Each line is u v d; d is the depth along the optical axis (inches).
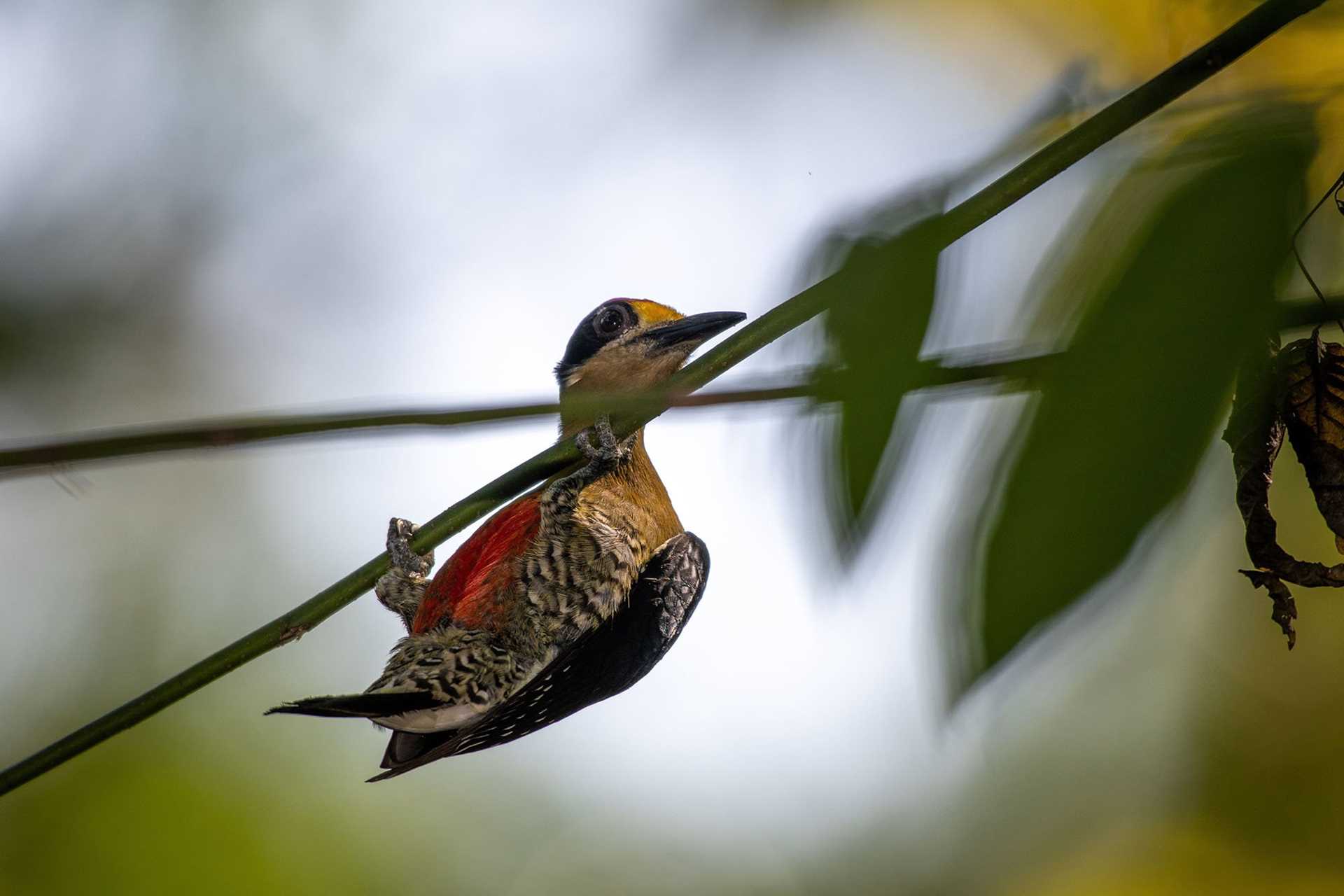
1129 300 81.7
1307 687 174.7
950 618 75.4
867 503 86.0
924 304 95.3
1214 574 149.4
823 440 89.4
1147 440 77.8
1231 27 109.0
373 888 178.1
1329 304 106.5
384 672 171.3
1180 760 175.8
